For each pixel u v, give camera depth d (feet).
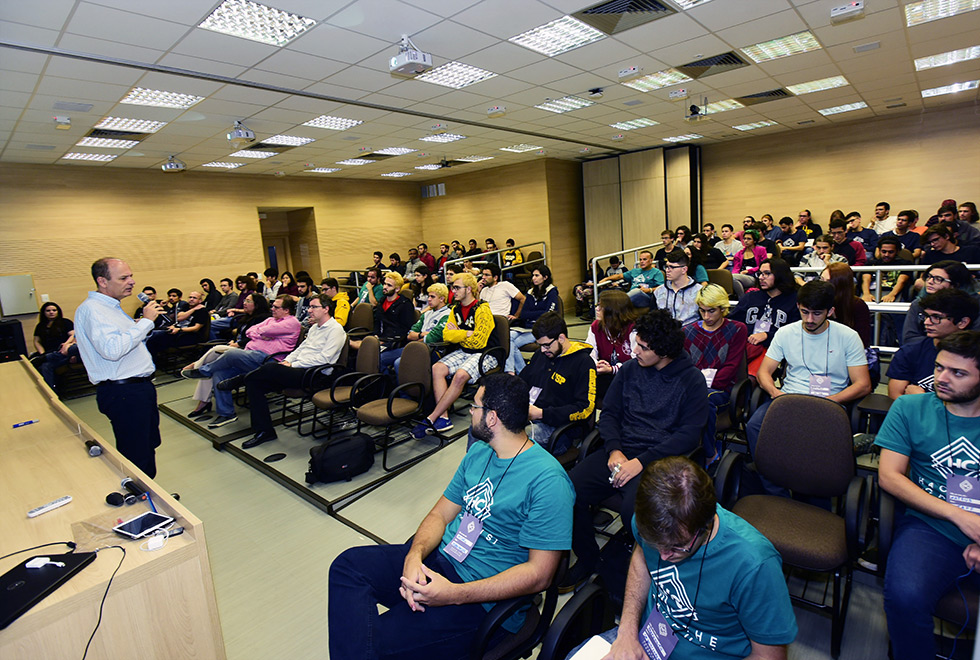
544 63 15.85
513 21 12.68
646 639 4.28
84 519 5.49
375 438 13.04
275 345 15.02
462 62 15.44
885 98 24.04
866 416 8.36
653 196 35.24
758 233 23.97
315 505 10.09
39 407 10.58
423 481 10.74
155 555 4.70
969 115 26.61
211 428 14.64
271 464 11.93
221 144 24.23
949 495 5.12
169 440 14.21
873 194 29.84
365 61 14.80
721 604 3.85
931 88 22.53
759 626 3.69
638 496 3.74
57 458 7.35
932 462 5.33
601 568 7.13
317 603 7.30
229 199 33.19
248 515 9.87
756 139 33.30
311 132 23.11
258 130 21.89
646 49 15.20
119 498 5.76
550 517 4.83
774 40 15.35
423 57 12.89
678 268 13.35
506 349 13.43
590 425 8.80
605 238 37.83
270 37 12.93
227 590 7.64
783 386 8.87
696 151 34.96
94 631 4.33
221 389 14.05
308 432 13.85
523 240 37.29
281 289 27.27
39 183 25.96
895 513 5.59
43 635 4.08
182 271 31.17
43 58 12.76
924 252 16.11
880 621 6.25
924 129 27.91
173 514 5.32
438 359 13.91
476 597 4.50
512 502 5.02
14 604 3.99
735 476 6.75
